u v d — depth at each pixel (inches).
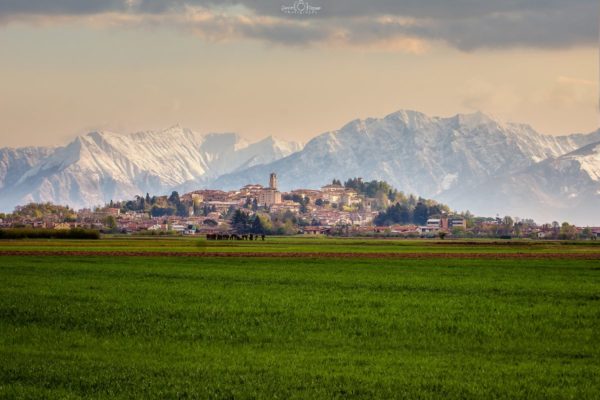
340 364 3587.6
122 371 3452.3
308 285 6796.3
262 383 3272.6
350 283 6988.2
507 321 4665.4
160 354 3799.2
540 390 3184.1
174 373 3425.2
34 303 5364.2
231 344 4042.8
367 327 4451.3
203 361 3646.7
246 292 6136.8
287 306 5265.8
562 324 4576.8
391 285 6806.1
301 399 3070.9
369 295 5969.5
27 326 4515.3
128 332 4340.6
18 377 3358.8
